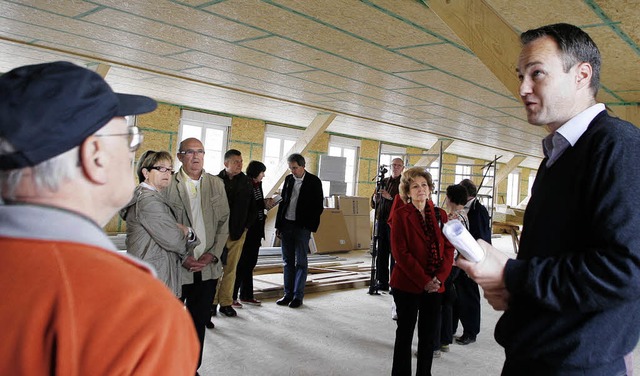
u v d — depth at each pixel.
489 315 5.41
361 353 3.87
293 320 4.62
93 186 0.73
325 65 4.66
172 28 3.84
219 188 3.32
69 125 0.67
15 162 0.66
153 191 2.70
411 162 13.39
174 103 8.45
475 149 13.03
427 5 2.91
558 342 1.25
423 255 3.03
